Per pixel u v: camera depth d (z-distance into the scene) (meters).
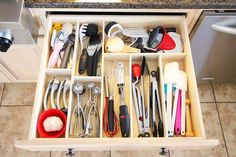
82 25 1.03
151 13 1.03
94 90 0.96
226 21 0.98
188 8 0.93
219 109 1.51
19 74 1.41
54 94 0.97
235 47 1.15
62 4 0.91
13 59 1.20
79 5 0.92
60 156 1.38
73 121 0.92
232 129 1.46
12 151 1.40
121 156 1.38
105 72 1.03
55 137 0.85
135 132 0.92
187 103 0.95
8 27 0.85
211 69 1.34
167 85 0.96
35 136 0.85
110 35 1.03
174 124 0.90
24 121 1.47
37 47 1.10
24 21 0.87
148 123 0.91
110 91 0.98
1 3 0.84
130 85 0.95
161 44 1.02
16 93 1.55
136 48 1.02
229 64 1.29
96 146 0.80
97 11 0.99
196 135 0.89
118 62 1.03
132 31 1.05
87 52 1.01
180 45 1.03
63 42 1.00
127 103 0.97
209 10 0.96
